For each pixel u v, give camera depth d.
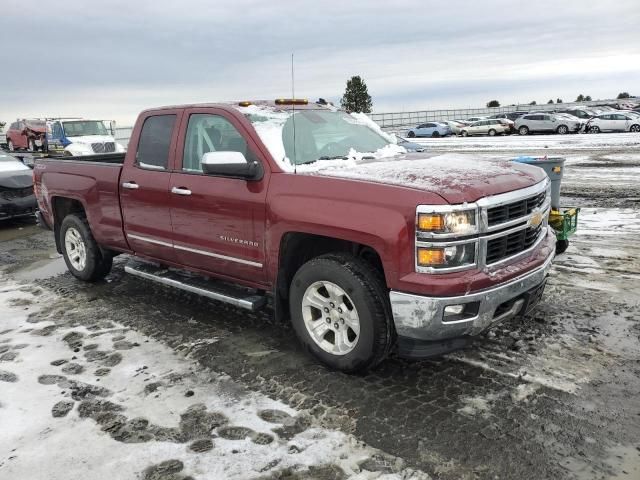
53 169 6.26
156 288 5.97
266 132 4.20
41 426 3.28
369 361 3.60
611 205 9.62
